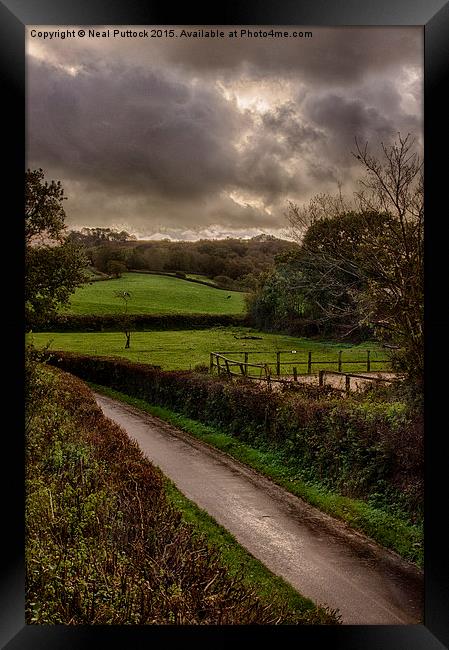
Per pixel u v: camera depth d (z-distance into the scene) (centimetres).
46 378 1409
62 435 1039
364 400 1326
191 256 6419
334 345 3338
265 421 1594
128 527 640
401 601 751
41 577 553
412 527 960
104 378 3158
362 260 1291
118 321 4928
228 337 4450
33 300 1712
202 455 1638
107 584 536
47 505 662
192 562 577
